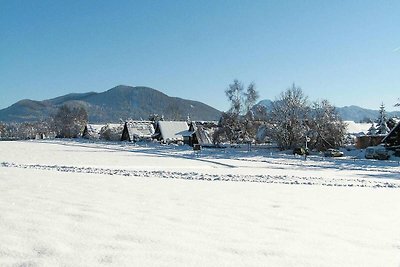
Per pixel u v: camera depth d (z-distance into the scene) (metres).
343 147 67.38
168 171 24.88
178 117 143.12
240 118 80.06
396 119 73.00
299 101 69.00
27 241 5.61
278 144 67.94
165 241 5.90
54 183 13.20
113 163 35.81
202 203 9.88
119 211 8.12
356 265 5.11
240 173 24.39
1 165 27.42
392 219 8.47
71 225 6.66
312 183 18.81
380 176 26.66
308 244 6.09
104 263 4.79
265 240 6.22
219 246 5.75
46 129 162.88
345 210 9.59
